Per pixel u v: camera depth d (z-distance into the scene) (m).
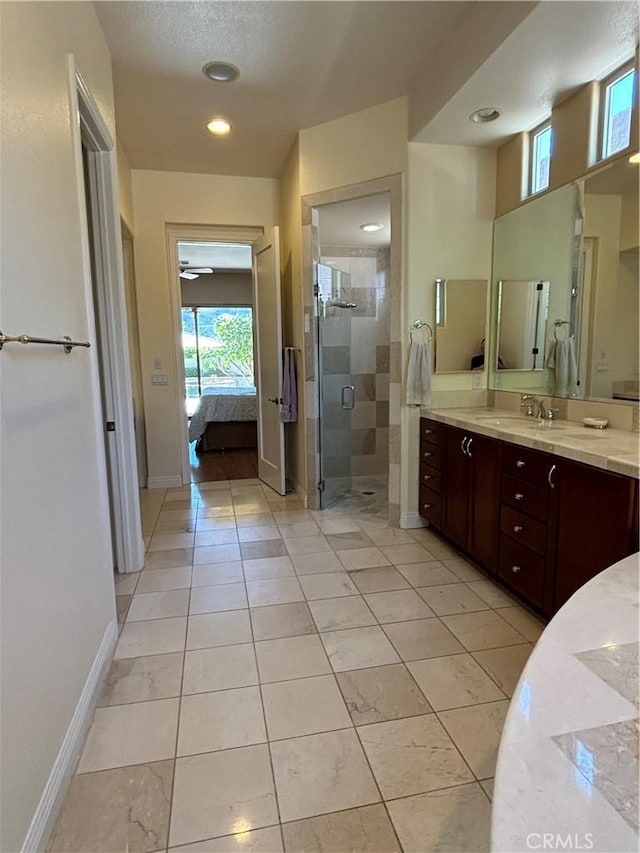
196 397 9.02
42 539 1.30
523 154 2.94
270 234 4.01
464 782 1.39
